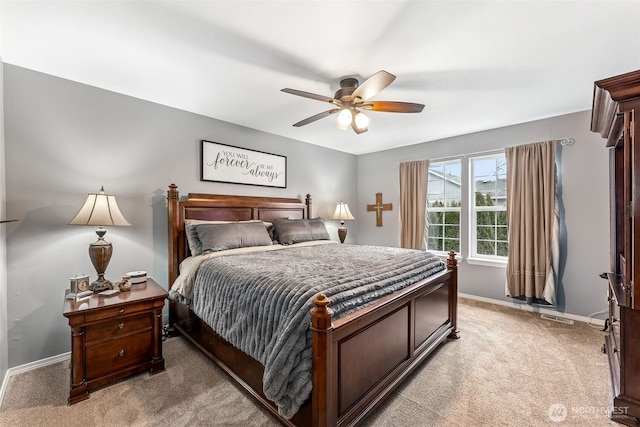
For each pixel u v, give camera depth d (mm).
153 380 2020
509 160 3502
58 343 2311
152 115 2838
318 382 1335
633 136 1580
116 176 2619
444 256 4273
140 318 2068
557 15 1596
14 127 2131
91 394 1859
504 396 1845
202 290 2264
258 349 1604
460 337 2711
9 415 1677
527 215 3330
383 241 4965
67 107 2363
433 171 4480
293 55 2008
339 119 2232
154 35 1796
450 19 1634
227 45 1899
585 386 1938
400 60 2070
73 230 2385
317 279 1700
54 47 1920
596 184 3027
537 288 3264
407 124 3553
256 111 3102
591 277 3061
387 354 1819
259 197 3688
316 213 4590
